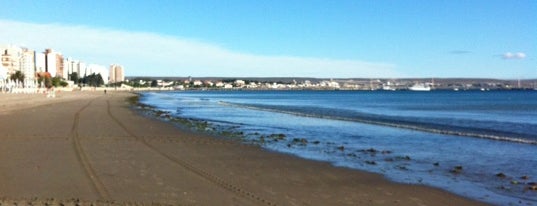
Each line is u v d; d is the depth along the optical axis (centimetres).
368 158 1739
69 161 1474
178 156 1655
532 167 1568
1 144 1888
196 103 8156
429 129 2998
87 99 8250
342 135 2648
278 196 1073
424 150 2002
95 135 2270
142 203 976
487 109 6241
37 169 1330
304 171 1419
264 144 2130
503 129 3059
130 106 5947
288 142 2244
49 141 1995
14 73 16388
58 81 19062
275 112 5241
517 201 1086
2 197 1005
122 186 1129
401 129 3036
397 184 1252
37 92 12012
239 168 1441
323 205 1005
